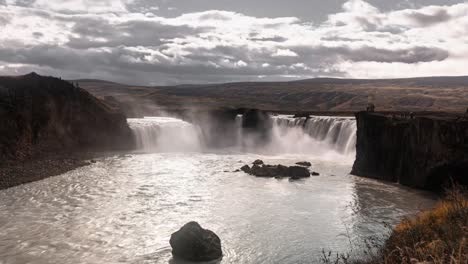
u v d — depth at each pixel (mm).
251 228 27219
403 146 42094
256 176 46219
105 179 43500
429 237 12047
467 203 13031
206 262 21578
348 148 62531
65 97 65750
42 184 40406
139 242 24562
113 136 69438
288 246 23797
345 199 35469
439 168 37312
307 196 36594
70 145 62562
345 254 21812
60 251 22953
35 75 65562
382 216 30062
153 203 33719
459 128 36281
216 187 40281
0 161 47750
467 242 9266
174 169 50875
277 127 80438
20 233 25781
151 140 75500
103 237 25344
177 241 22344
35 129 57125
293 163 57156
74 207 32094
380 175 44938
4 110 53594
